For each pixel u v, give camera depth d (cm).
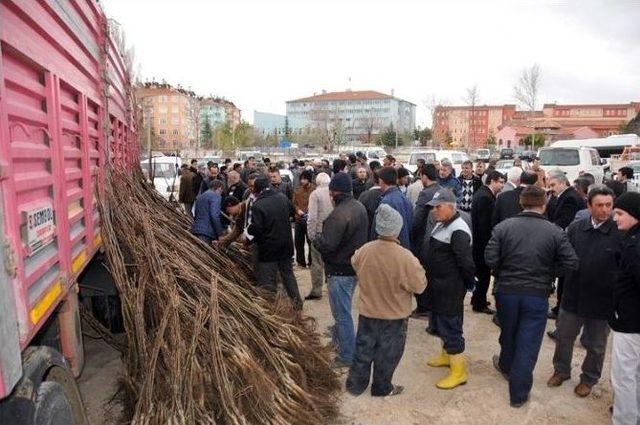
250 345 415
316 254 707
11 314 181
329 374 452
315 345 480
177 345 360
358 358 448
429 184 640
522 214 437
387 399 445
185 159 3372
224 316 421
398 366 514
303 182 875
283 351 431
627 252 357
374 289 435
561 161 1866
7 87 207
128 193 559
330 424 404
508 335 445
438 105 6512
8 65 211
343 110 12256
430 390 463
